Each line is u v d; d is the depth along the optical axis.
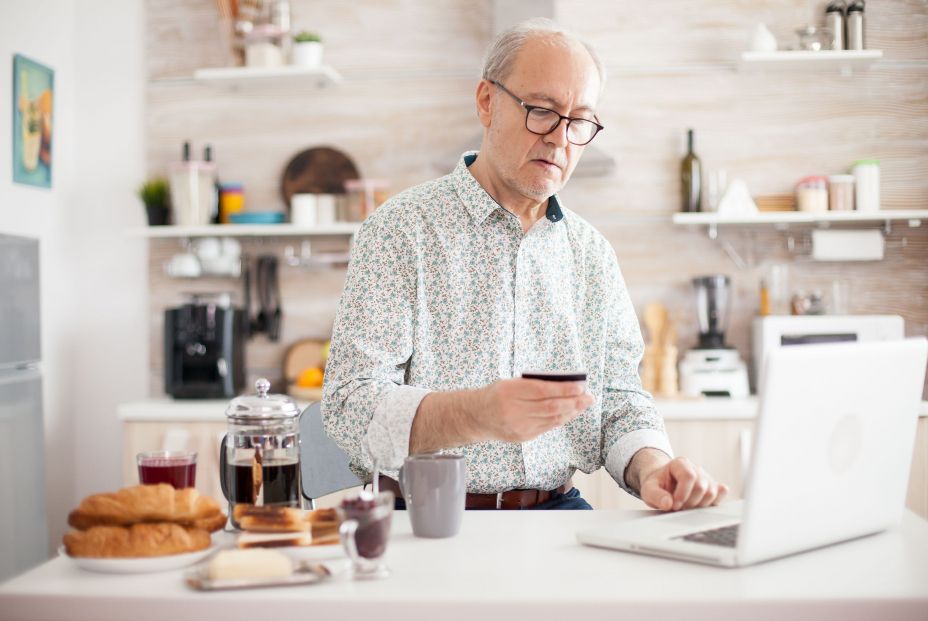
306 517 1.20
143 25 3.93
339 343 1.62
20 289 3.00
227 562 1.04
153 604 1.00
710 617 0.97
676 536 1.20
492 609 0.97
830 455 1.17
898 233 3.66
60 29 3.87
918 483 3.10
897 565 1.13
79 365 3.95
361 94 3.84
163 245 3.91
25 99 3.58
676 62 3.70
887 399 1.24
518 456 1.68
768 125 3.68
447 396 1.37
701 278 3.56
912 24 3.64
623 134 3.72
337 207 3.78
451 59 3.81
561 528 1.33
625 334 1.85
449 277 1.70
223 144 3.90
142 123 3.93
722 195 3.62
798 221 3.59
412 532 1.31
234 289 3.90
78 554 1.10
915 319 3.67
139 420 3.38
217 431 3.35
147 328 3.93
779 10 3.66
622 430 1.74
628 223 3.73
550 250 1.79
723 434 3.18
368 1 3.84
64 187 3.88
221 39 3.71
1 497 2.86
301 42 3.67
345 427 1.48
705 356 3.47
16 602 1.01
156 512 1.15
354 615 0.98
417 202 1.73
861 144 3.66
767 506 1.10
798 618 0.98
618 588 1.02
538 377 1.28
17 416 2.95
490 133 1.69
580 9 3.73
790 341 3.39
